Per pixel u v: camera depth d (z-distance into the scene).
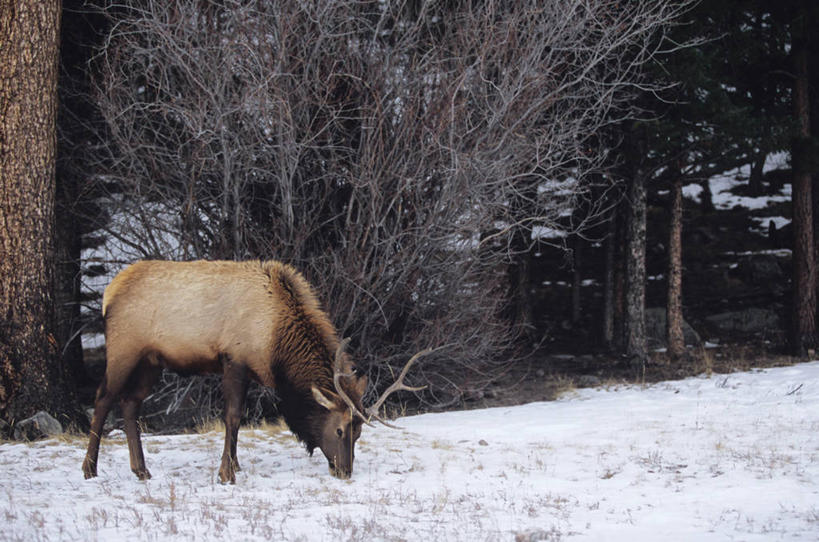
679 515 7.18
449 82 16.39
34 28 12.73
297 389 8.62
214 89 15.34
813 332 20.70
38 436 11.68
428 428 13.57
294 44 16.45
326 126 15.70
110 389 8.54
